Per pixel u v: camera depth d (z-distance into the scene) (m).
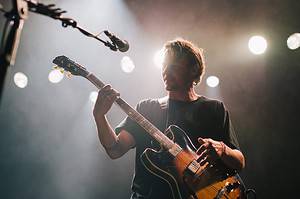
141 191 2.80
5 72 2.05
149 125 2.91
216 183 2.82
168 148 2.81
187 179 2.74
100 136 2.82
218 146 2.79
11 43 2.10
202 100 3.06
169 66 3.04
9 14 2.14
